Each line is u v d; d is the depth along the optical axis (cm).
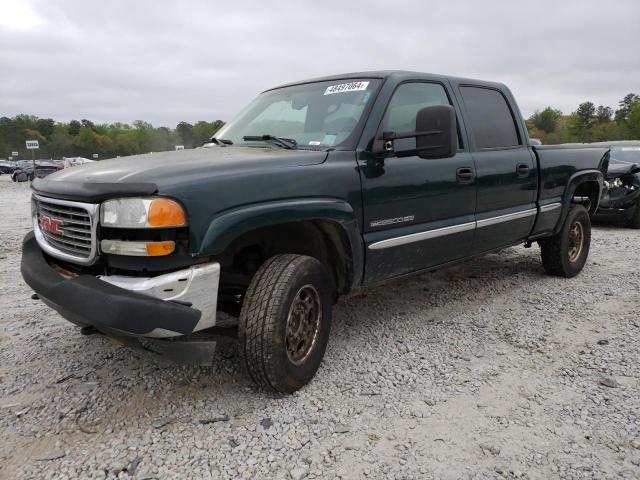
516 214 461
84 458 244
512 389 309
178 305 246
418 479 230
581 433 263
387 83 365
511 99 485
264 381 288
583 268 608
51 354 359
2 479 229
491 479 230
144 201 242
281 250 335
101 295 238
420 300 484
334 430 266
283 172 289
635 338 385
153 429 267
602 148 601
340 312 451
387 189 345
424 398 299
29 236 331
